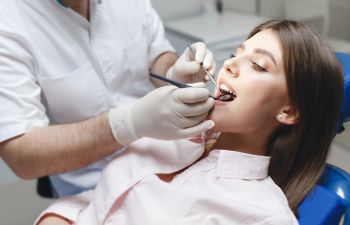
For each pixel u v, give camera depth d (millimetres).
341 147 1612
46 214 858
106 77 1086
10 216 1721
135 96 1220
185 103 761
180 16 2271
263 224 704
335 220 764
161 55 1274
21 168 858
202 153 882
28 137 836
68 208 869
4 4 927
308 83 756
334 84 786
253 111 769
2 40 880
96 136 831
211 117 790
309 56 753
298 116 790
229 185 790
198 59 920
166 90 782
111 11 1116
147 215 738
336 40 2057
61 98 1007
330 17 2129
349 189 819
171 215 731
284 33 773
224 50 1847
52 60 986
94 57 1058
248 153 844
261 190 778
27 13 957
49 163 838
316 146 828
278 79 754
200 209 732
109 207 796
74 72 1008
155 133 798
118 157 901
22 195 1839
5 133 829
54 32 987
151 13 1290
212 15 2293
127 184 807
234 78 780
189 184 804
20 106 855
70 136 839
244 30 1959
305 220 766
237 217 721
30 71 939
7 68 864
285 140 827
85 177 1103
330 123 817
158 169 830
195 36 1896
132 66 1159
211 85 879
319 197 785
